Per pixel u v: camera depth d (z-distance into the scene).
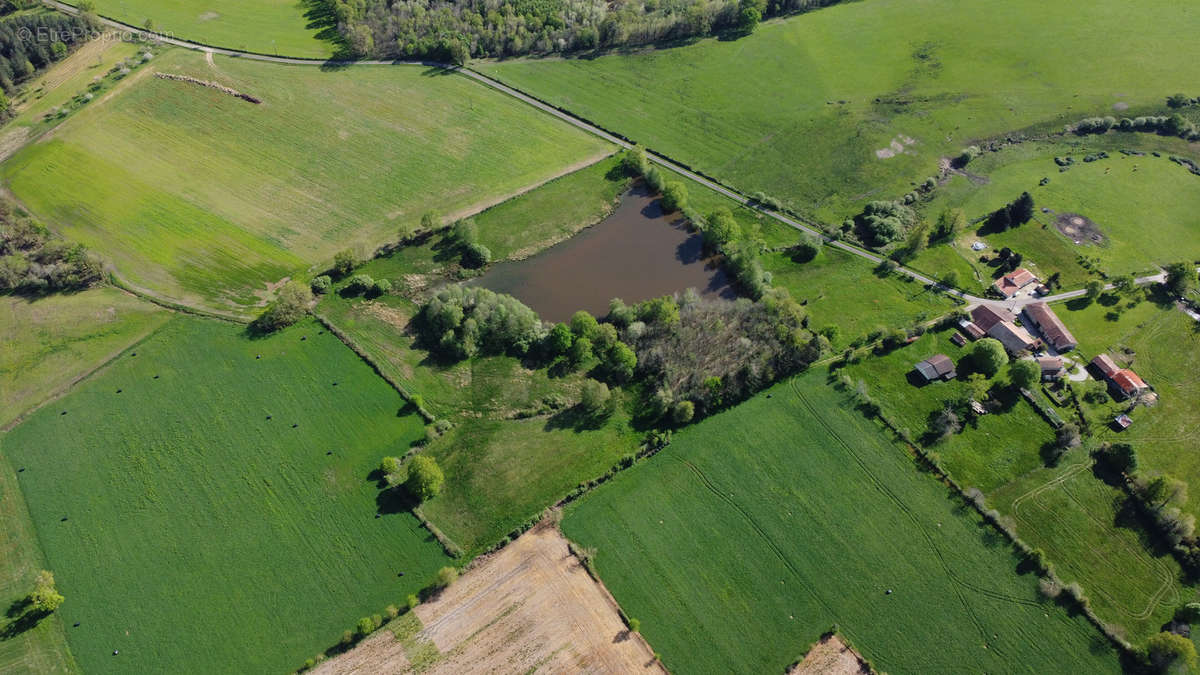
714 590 92.75
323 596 92.19
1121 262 137.25
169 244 139.38
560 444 108.69
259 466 105.00
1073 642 88.69
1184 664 83.81
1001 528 98.12
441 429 110.12
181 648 87.81
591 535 97.88
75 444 107.44
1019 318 127.25
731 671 86.38
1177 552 95.88
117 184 151.12
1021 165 159.62
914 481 103.50
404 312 129.25
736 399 113.56
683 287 136.12
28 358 118.75
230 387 115.00
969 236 144.00
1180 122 163.38
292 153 160.38
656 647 88.00
